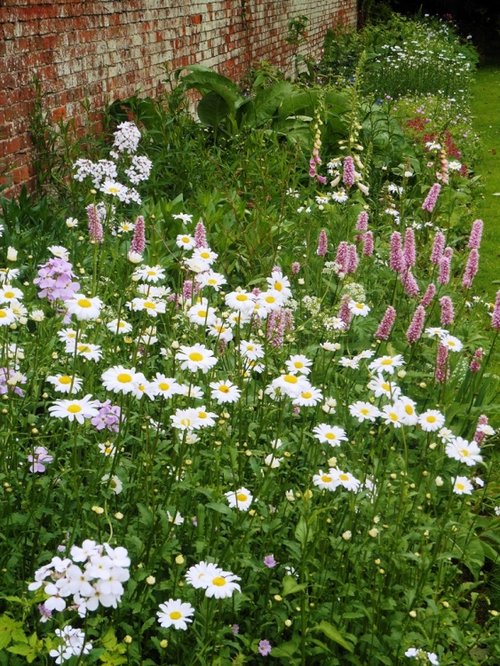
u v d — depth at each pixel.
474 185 8.88
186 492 2.68
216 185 6.45
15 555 2.30
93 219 3.46
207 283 3.08
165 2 8.63
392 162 8.14
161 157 6.57
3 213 5.07
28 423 2.74
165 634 2.23
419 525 2.78
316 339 3.89
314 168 5.60
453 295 4.85
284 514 2.64
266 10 13.17
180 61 9.24
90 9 6.83
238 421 3.01
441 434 2.66
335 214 5.66
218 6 10.57
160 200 5.55
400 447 3.42
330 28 18.77
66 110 6.49
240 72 11.86
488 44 26.48
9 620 1.90
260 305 2.79
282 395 2.97
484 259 7.00
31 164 5.93
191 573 2.01
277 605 2.41
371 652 2.38
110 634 1.98
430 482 3.07
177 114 7.55
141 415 2.69
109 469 2.59
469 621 2.70
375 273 4.97
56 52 6.27
